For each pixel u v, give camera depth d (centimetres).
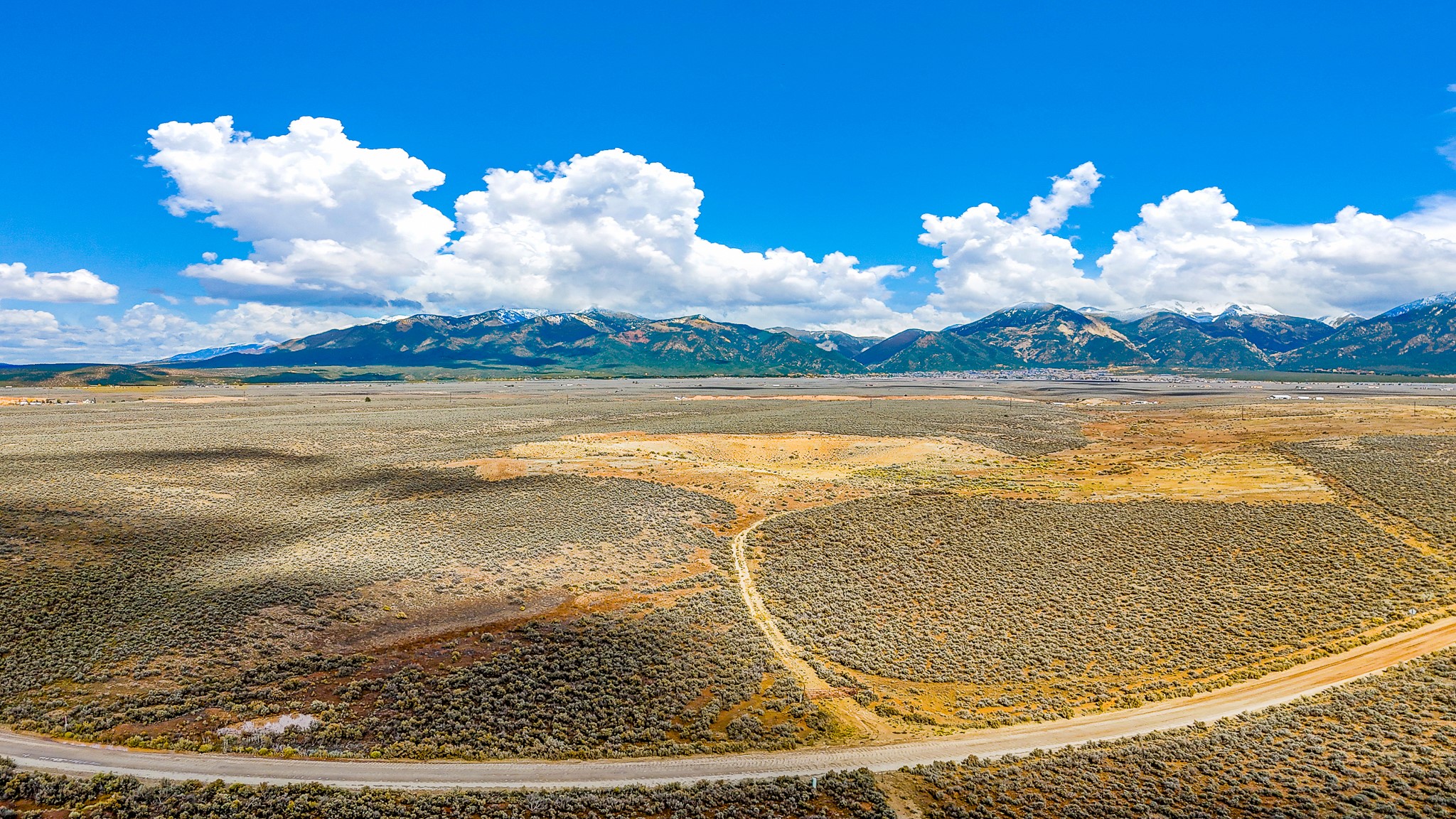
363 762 3331
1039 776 3206
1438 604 5100
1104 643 4703
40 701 3744
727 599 5428
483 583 5597
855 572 6003
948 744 3559
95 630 4525
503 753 3434
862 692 4106
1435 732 3453
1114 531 6838
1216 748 3397
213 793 3033
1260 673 4256
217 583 5375
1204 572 5825
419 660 4362
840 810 2970
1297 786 3038
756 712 3884
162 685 3947
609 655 4450
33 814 2875
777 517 7612
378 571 5731
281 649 4416
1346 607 5094
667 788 3141
